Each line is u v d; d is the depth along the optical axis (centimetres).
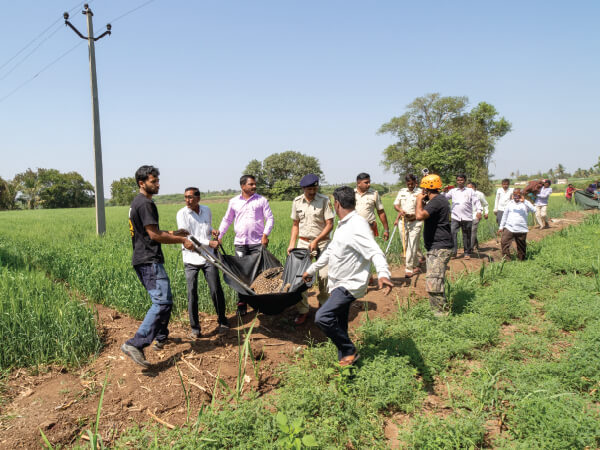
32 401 369
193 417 354
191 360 448
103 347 477
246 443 300
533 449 286
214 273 512
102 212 1396
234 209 607
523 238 874
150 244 433
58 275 773
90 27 1390
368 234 379
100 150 1400
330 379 401
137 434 318
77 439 324
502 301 584
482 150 5781
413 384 379
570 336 487
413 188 770
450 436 302
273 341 504
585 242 1008
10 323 457
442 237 561
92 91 1383
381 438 320
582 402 329
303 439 263
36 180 8919
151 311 421
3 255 873
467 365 432
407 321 527
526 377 382
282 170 9938
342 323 428
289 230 1260
